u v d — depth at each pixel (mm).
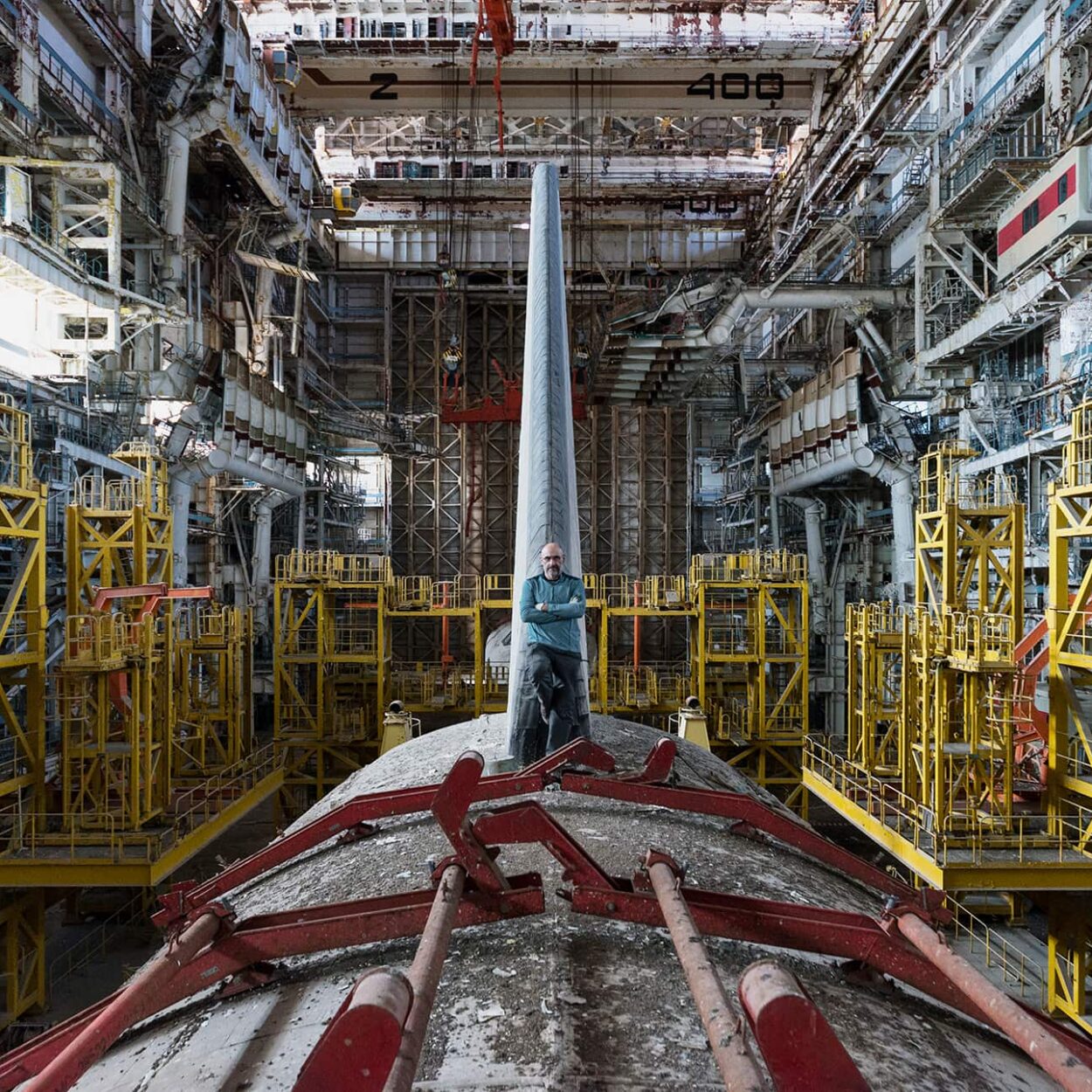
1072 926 17891
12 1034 17281
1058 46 22469
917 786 21953
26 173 22750
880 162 37000
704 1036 3109
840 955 3887
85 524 20359
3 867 17625
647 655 47125
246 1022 3668
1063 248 21734
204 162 34969
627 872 4789
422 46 32406
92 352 25625
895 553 33500
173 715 24500
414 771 8898
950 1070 3260
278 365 40062
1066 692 18344
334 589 33906
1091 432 17828
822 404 36344
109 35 27266
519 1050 2988
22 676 19188
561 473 8305
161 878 18047
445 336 48625
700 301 36125
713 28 32250
